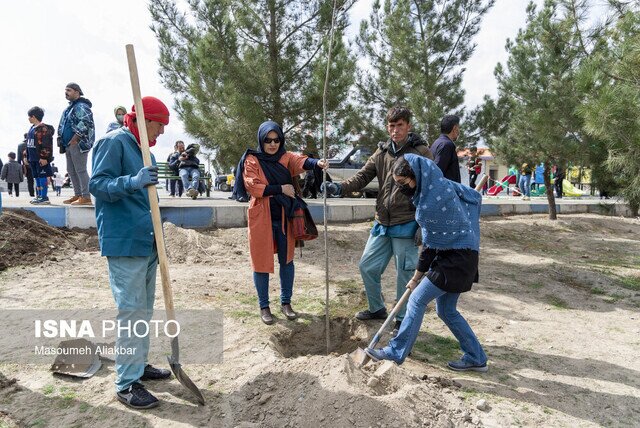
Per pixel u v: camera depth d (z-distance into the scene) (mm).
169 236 7344
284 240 4676
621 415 3320
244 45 8797
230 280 6012
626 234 12719
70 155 7879
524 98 10594
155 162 3332
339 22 8688
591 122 6355
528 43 10789
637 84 6375
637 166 6223
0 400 3098
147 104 3105
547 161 11648
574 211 15250
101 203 3006
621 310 5863
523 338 4734
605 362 4223
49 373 3467
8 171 13922
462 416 3082
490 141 12578
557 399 3496
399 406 2961
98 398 3143
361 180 4637
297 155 4707
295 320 4777
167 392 3262
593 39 8805
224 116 8648
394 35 11141
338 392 3031
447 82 11367
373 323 4828
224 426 2889
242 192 4727
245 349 3975
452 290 3555
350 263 7359
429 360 4152
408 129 4418
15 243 6309
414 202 3561
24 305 4734
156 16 9609
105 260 6539
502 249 9461
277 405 3080
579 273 7516
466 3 10992
